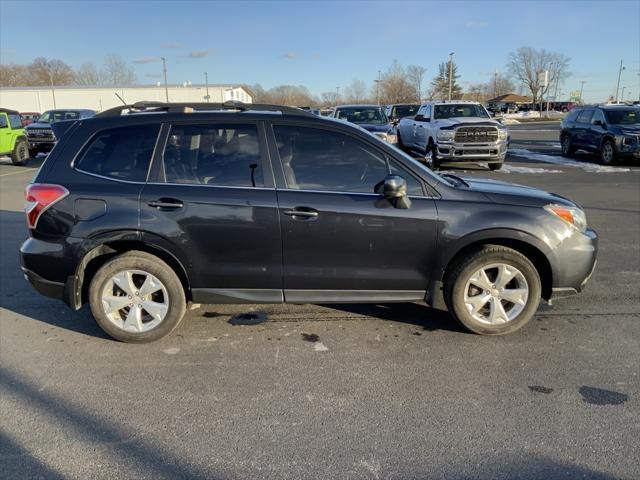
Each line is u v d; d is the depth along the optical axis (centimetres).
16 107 6788
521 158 1869
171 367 366
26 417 305
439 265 395
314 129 394
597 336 412
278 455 271
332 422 300
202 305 482
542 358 376
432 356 381
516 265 398
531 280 400
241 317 454
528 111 8375
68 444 280
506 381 344
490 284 404
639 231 758
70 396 328
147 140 393
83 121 402
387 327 433
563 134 1934
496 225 388
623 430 290
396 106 2392
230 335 418
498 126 1434
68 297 391
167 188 384
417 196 391
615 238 719
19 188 1230
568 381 344
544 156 1928
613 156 1577
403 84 8388
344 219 383
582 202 988
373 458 269
